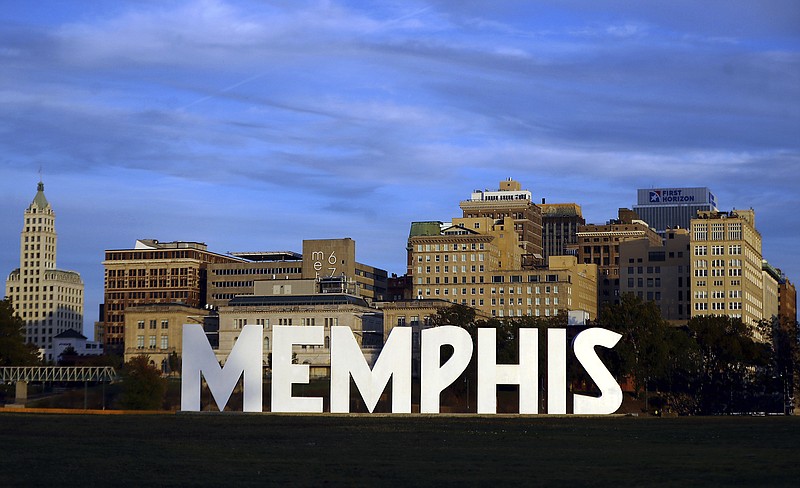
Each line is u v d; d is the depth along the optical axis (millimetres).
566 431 167125
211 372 194875
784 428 182625
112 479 100875
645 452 130000
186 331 195250
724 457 123438
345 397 192750
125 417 199125
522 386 190125
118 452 126812
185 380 195750
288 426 174500
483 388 189625
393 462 115938
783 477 103125
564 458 121500
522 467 111625
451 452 128375
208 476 103188
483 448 134250
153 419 189000
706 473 106500
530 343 190500
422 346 193500
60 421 185375
